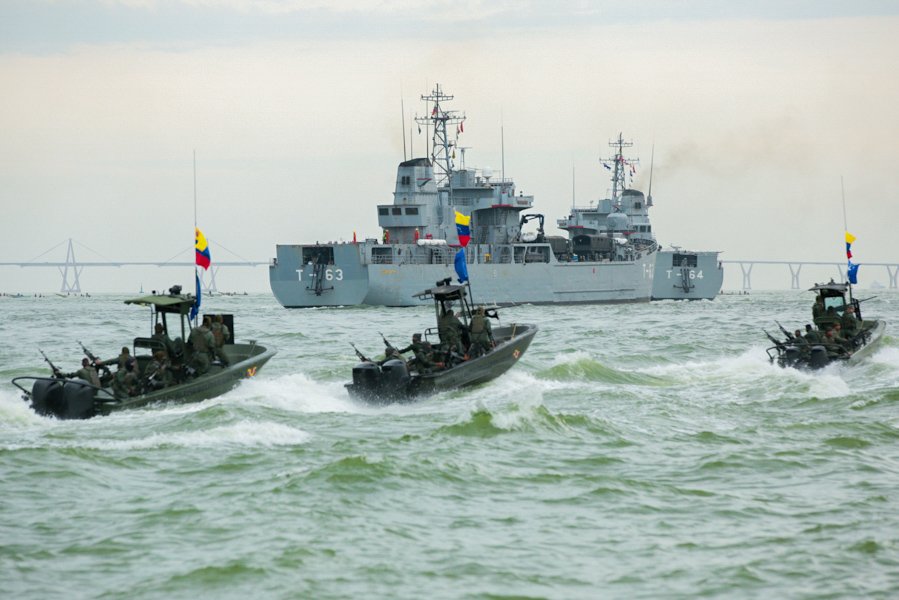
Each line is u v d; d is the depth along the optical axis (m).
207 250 109.19
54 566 51.66
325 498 62.53
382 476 66.94
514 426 84.00
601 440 81.06
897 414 92.75
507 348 115.19
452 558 52.62
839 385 110.25
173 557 52.78
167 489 65.62
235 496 63.31
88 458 73.38
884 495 63.78
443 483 66.50
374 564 51.66
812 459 74.06
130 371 97.31
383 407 97.44
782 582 49.16
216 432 82.69
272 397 101.56
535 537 56.06
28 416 89.62
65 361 162.50
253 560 52.00
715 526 57.84
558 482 67.31
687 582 49.31
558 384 116.31
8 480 67.06
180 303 101.00
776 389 110.25
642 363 151.38
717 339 198.88
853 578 49.50
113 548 54.16
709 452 76.69
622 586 48.97
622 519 59.31
